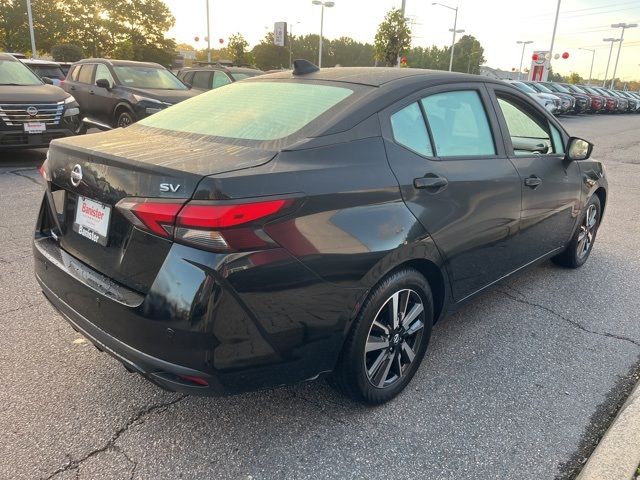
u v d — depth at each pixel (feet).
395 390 9.27
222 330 6.76
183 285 6.65
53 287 8.59
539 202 12.27
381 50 71.67
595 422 9.01
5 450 7.81
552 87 92.43
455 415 9.05
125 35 178.81
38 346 10.62
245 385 7.28
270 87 10.27
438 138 9.75
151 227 6.85
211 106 10.12
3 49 155.33
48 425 8.39
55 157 8.79
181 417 8.73
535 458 8.13
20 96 27.02
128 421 8.57
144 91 33.71
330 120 8.40
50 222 9.36
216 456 7.91
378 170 8.34
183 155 7.57
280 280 7.03
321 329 7.61
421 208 8.83
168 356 6.91
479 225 10.22
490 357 10.93
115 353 7.56
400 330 9.02
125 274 7.41
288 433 8.45
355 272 7.76
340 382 8.56
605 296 14.19
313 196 7.36
